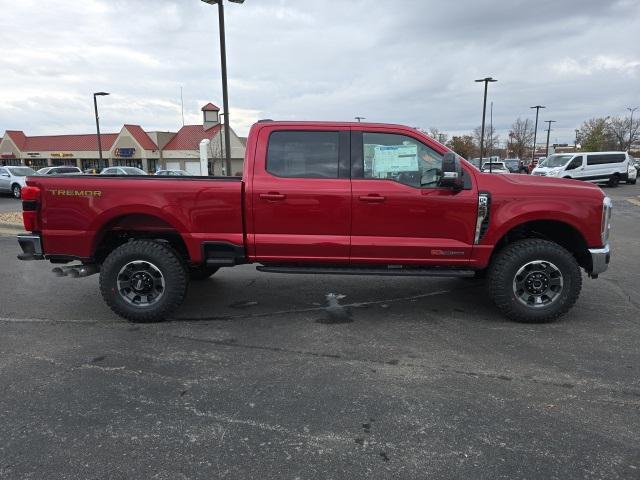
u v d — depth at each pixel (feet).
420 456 9.00
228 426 10.03
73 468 8.65
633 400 11.07
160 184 16.01
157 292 16.35
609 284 21.53
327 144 16.11
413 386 11.79
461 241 15.97
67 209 16.19
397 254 16.07
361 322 16.56
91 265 16.93
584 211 15.78
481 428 9.94
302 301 19.08
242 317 17.13
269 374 12.48
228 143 42.57
